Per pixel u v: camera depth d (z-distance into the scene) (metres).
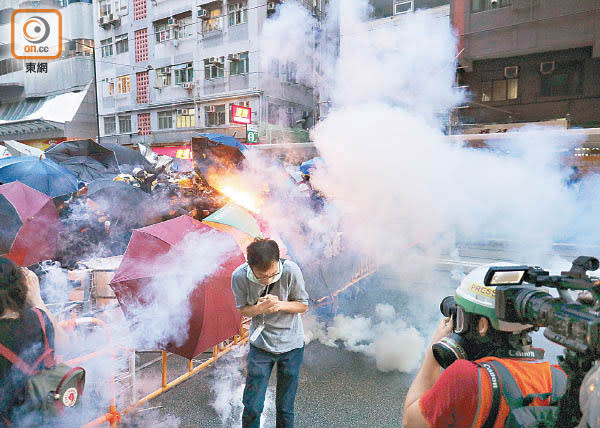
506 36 17.00
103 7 32.78
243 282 2.80
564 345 1.00
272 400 3.84
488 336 1.32
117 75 32.66
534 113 17.17
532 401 1.18
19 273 2.30
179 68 29.22
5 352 2.22
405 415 1.36
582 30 15.70
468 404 1.17
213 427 3.40
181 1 28.44
